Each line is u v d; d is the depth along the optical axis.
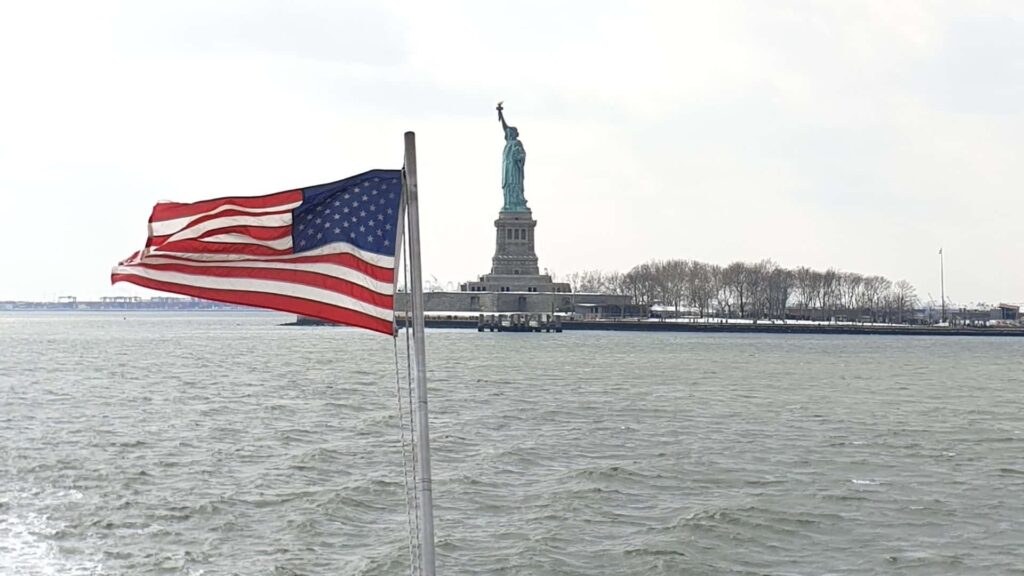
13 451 79.88
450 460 78.25
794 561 52.09
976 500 65.25
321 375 165.25
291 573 48.28
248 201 22.86
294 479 69.44
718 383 158.12
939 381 171.12
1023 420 110.12
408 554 50.47
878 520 59.94
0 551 51.09
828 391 147.25
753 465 77.62
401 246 23.11
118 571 48.28
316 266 22.70
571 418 107.06
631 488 67.88
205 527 56.12
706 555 52.72
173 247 22.56
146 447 83.12
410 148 22.09
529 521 58.81
